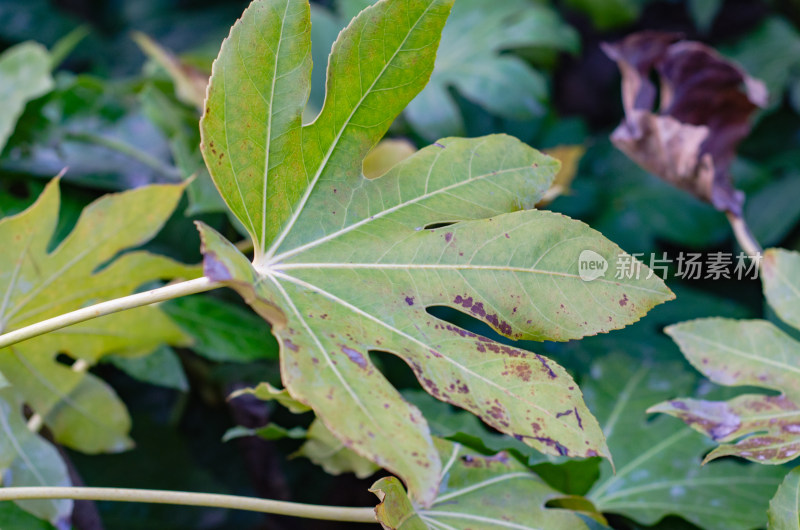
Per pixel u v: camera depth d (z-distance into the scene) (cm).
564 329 79
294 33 79
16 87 113
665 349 116
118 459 115
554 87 168
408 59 80
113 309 78
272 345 104
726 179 104
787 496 82
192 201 103
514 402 77
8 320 90
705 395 103
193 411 129
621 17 160
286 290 78
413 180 82
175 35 180
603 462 98
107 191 114
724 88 103
